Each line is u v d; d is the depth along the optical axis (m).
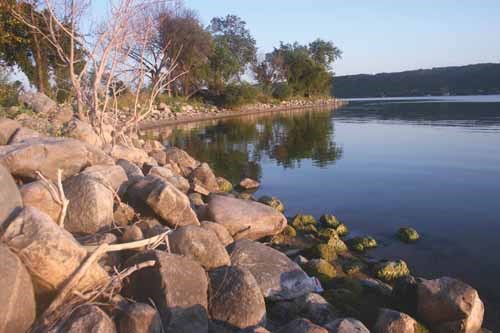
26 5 16.69
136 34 13.04
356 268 7.56
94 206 5.61
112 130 12.90
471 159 17.78
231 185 13.53
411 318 5.30
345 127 33.53
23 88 17.45
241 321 4.76
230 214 8.18
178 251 5.38
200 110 46.38
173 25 33.31
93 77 12.86
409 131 29.41
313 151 21.39
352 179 14.72
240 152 21.14
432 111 49.78
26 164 6.41
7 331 3.62
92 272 4.30
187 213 6.77
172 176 10.12
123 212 6.45
